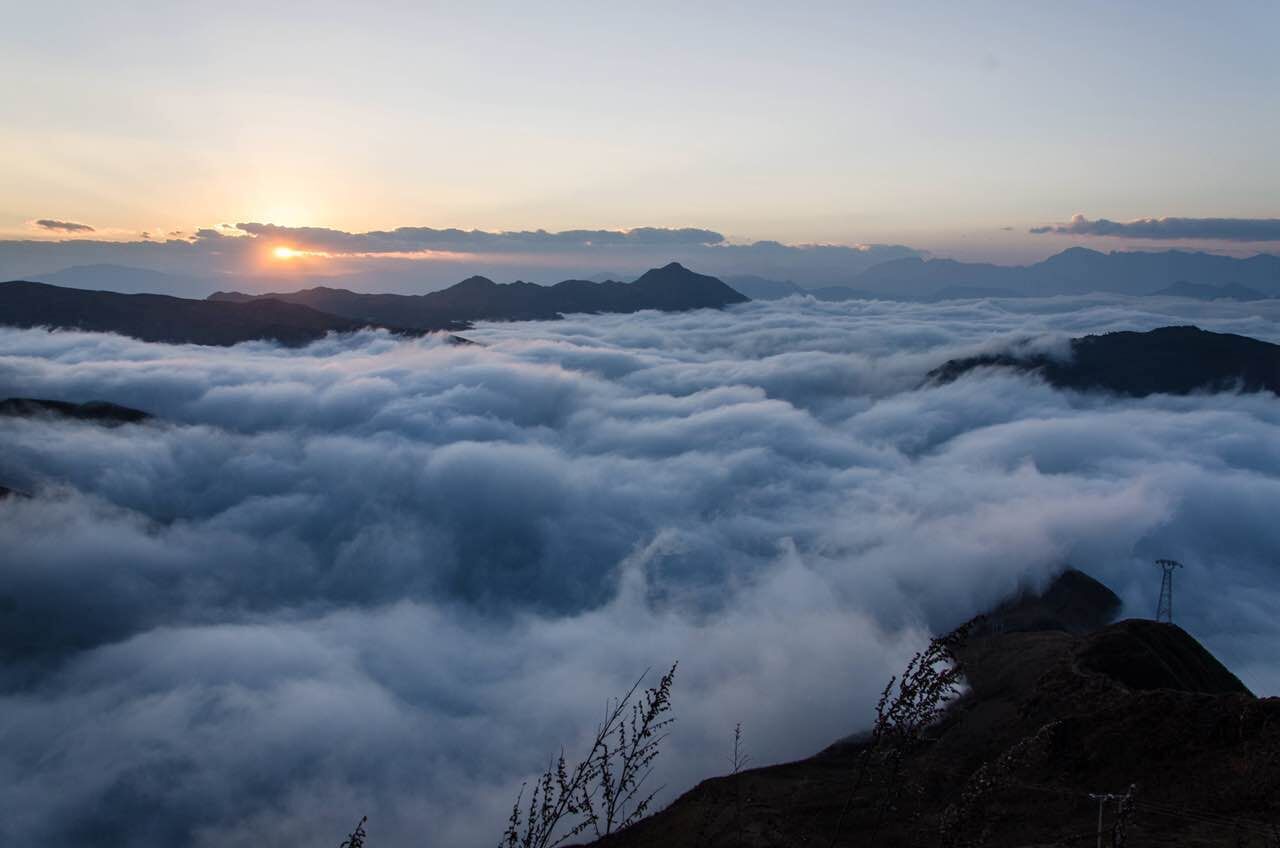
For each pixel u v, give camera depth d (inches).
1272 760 826.8
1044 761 964.6
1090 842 695.1
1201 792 821.2
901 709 198.2
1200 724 935.7
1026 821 778.2
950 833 190.4
